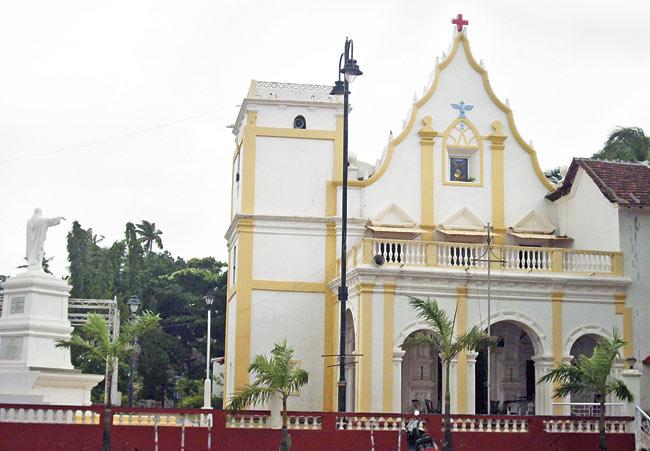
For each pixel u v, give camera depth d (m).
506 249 34.41
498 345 37.41
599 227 36.59
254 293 37.91
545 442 29.58
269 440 27.84
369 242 33.34
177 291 74.56
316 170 38.97
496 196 38.88
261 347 37.59
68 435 26.94
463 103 39.09
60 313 37.09
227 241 44.03
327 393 37.50
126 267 69.25
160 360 64.38
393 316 33.06
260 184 38.66
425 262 33.62
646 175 37.56
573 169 38.09
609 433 30.09
